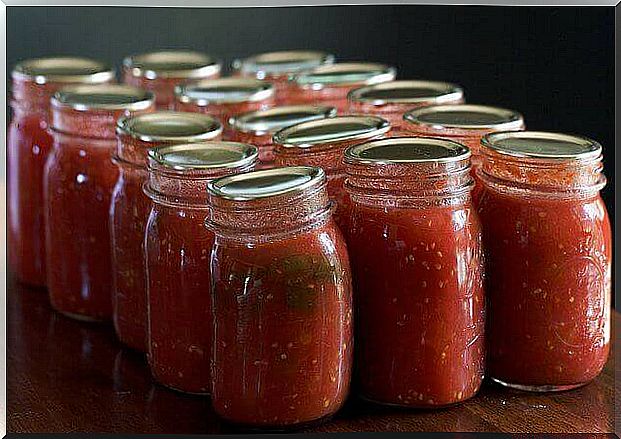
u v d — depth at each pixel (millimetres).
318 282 780
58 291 1017
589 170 833
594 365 859
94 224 986
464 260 813
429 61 1188
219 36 1292
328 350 792
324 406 799
